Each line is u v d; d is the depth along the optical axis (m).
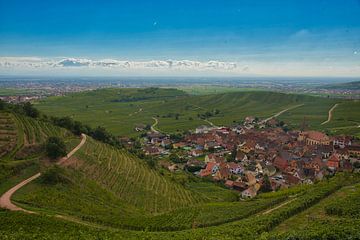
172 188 137.00
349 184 118.19
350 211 83.50
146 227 84.56
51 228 70.88
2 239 60.94
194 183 164.25
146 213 104.19
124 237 70.38
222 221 90.31
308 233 64.31
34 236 63.56
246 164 191.25
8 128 130.88
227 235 70.31
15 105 167.38
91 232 71.56
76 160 124.81
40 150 121.94
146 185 129.75
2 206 82.75
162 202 118.00
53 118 168.00
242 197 141.50
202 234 72.81
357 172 141.25
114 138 188.50
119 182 123.06
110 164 135.75
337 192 107.75
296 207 88.88
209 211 100.69
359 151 197.00
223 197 140.50
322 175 159.75
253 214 97.12
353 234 63.22
